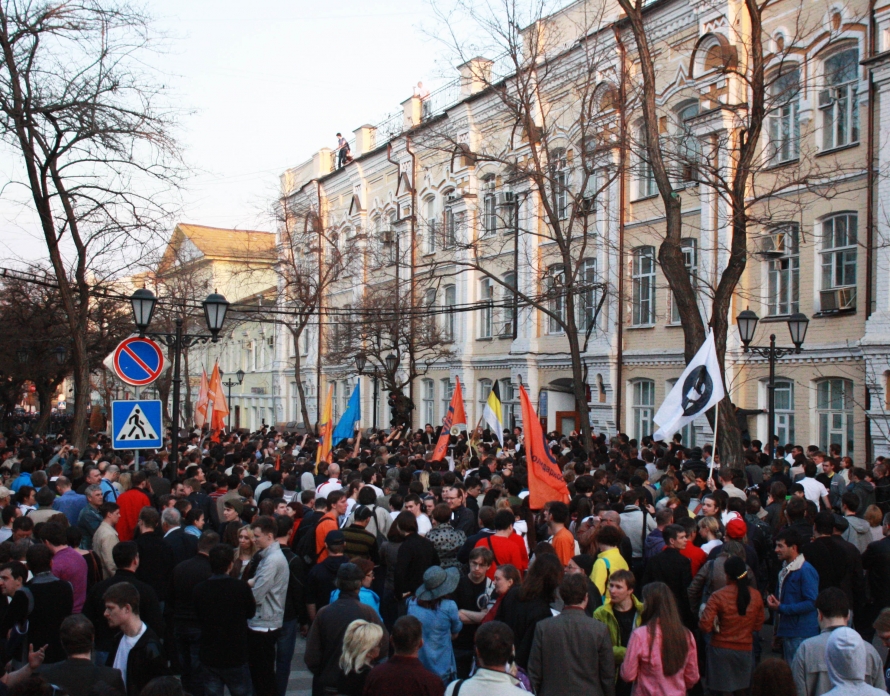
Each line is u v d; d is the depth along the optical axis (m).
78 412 19.52
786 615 7.67
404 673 5.24
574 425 28.22
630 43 24.17
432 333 29.34
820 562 8.09
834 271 19.39
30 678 4.26
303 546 9.46
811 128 19.75
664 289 23.91
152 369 12.82
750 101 20.59
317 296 32.41
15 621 6.58
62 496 11.38
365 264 35.91
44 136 18.30
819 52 19.58
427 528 9.70
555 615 6.16
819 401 19.70
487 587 7.70
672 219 15.25
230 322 45.91
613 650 6.22
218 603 7.12
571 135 24.77
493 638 4.88
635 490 9.74
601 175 25.00
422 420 36.12
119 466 14.75
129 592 5.99
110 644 7.19
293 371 48.50
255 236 57.53
